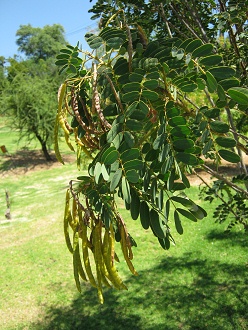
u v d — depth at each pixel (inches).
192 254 291.7
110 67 53.0
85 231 51.7
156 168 50.2
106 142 52.3
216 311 210.7
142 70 50.3
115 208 54.1
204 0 111.7
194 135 58.5
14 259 323.0
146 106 48.1
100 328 212.2
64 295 254.5
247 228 136.2
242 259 271.4
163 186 51.7
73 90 54.1
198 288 238.7
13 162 784.9
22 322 230.2
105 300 239.5
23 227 409.1
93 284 51.6
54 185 606.2
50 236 371.6
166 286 247.0
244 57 104.7
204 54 49.7
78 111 55.8
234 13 94.4
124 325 211.2
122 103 52.4
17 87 724.0
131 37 54.4
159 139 48.2
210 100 92.7
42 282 277.4
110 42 51.7
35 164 762.2
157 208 50.6
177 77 51.4
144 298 235.6
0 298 260.1
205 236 322.0
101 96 52.7
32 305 247.9
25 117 720.3
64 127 54.9
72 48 54.8
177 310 217.3
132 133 51.6
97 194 50.4
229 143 50.6
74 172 683.4
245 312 205.5
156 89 52.7
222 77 48.4
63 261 310.3
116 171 44.9
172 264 279.1
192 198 420.8
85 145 56.1
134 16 106.6
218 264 268.8
